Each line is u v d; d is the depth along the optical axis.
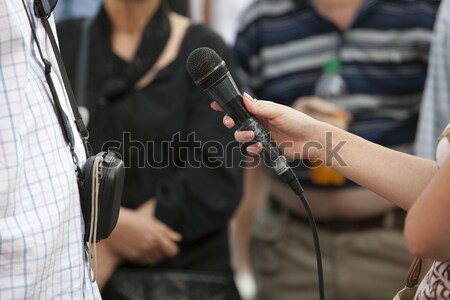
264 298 12.59
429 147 9.82
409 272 6.57
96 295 6.44
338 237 11.83
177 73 10.16
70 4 12.97
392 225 11.75
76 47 10.41
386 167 6.66
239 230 14.62
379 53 11.55
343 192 11.55
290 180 6.57
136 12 10.28
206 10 15.23
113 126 10.03
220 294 9.97
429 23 11.44
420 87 11.59
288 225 12.24
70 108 6.42
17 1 5.82
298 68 11.85
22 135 5.77
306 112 11.40
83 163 6.39
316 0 11.71
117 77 10.23
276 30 11.94
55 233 5.86
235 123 6.59
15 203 5.72
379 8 11.54
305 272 12.09
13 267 5.67
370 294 11.88
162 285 9.92
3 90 5.68
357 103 11.57
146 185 10.05
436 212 5.52
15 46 5.70
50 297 6.00
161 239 9.92
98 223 6.33
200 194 10.00
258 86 12.19
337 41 11.69
